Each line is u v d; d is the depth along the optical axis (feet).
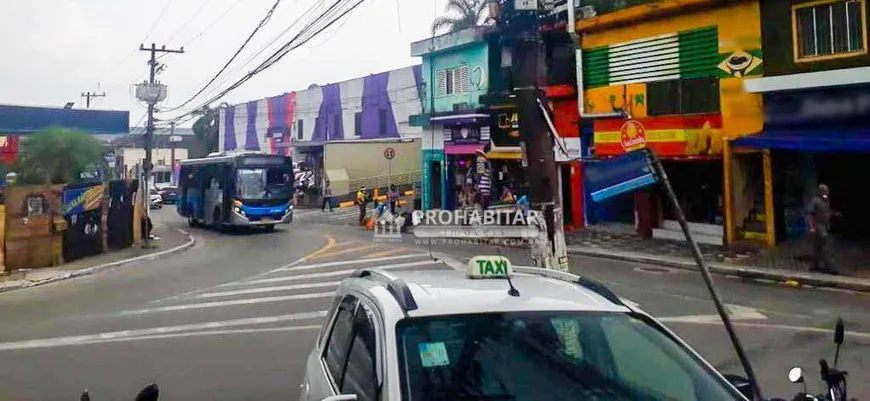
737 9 63.36
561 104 83.87
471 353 11.43
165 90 103.55
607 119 76.18
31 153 123.34
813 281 48.73
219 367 30.14
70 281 59.26
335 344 14.87
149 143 100.89
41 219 65.87
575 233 80.33
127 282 57.47
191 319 40.98
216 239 95.61
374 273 15.14
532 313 12.26
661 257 61.77
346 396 10.85
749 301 42.93
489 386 11.02
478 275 13.96
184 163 127.85
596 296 13.25
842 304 41.57
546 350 11.64
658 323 12.89
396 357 11.20
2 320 41.93
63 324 40.14
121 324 39.86
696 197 71.10
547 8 24.21
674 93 69.15
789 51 59.67
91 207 74.69
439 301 12.35
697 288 47.93
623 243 71.56
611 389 11.18
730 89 64.28
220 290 51.39
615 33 74.95
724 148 64.39
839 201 60.59
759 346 31.37
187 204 123.54
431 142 112.57
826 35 57.36
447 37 106.52
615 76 75.20
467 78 104.63
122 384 27.78
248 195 102.22
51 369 30.17
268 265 64.95
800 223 62.08
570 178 85.51
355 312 14.02
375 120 154.61
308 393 14.98
